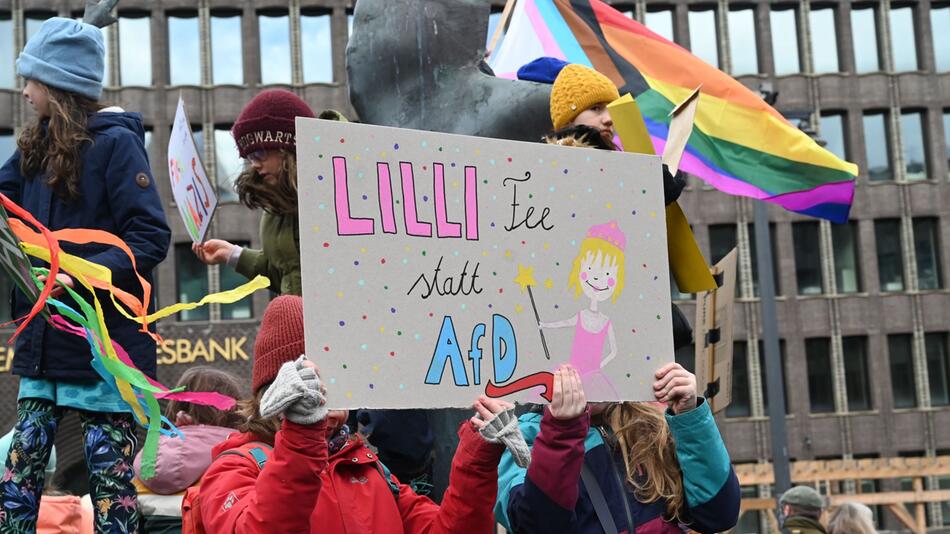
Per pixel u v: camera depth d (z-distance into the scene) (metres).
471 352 4.02
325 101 57.47
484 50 6.75
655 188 4.48
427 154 4.03
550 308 4.20
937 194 62.25
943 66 62.94
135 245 5.16
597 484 4.77
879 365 61.12
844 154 62.38
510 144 4.20
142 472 3.81
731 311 8.79
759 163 10.64
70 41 5.19
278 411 3.61
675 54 10.91
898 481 57.81
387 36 6.66
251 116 5.90
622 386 4.32
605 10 11.05
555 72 6.88
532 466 4.33
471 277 4.05
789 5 62.22
